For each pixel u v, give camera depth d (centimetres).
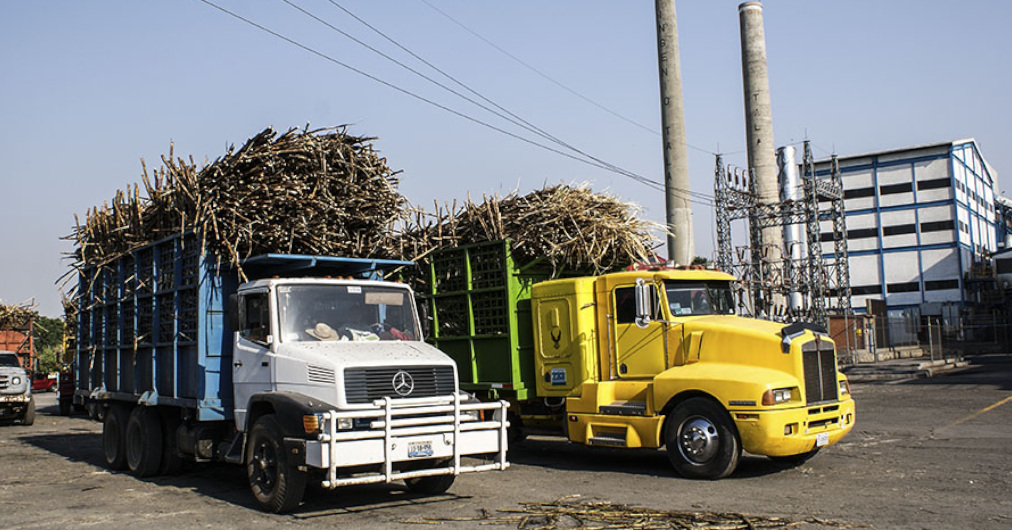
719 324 1037
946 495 828
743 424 942
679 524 723
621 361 1115
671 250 2448
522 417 1232
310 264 978
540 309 1193
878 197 6400
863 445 1223
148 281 1127
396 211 1145
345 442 760
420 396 831
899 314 5800
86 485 1041
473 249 1272
